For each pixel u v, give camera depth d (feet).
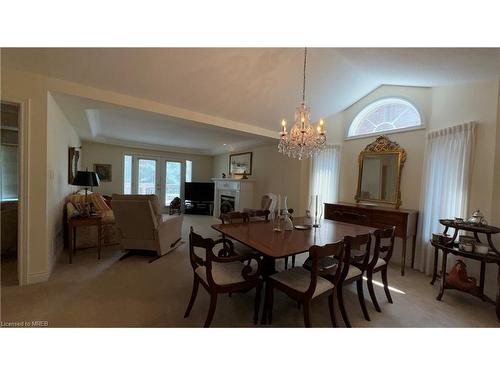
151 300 7.13
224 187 21.62
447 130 9.41
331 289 5.82
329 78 10.92
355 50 8.75
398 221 10.08
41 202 7.95
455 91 9.48
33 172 7.77
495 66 6.96
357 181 13.44
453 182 9.14
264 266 6.32
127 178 23.17
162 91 9.44
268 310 6.08
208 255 5.52
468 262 8.78
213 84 9.60
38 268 8.05
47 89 7.82
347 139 14.02
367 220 11.18
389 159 11.94
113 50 7.14
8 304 6.66
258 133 14.01
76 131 16.06
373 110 13.05
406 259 11.06
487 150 8.31
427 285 8.82
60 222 10.98
